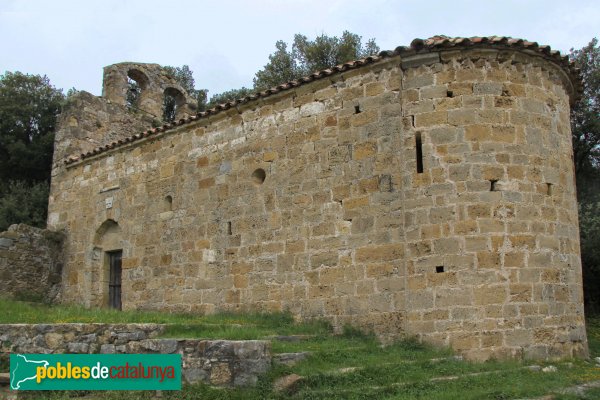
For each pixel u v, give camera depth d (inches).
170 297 607.8
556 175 469.4
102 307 686.5
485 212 436.8
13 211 973.2
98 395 349.7
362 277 467.5
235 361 329.4
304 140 526.0
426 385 340.5
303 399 310.5
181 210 617.6
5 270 697.6
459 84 458.0
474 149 446.9
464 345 418.3
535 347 424.5
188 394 325.1
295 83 530.6
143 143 673.6
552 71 488.7
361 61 488.1
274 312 516.7
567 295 454.0
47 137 1106.1
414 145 461.4
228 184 579.8
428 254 440.1
